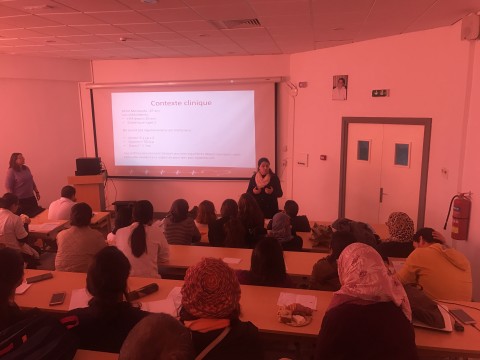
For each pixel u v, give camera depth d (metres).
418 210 5.12
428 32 4.74
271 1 3.43
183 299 1.39
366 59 5.58
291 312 2.31
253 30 4.75
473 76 4.03
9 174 6.03
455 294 2.60
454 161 4.35
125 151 7.79
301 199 7.09
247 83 7.16
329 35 5.13
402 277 2.71
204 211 4.58
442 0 3.41
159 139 7.65
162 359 1.09
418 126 5.03
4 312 1.77
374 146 5.69
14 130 7.12
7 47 5.93
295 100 6.94
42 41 5.43
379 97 5.48
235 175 7.54
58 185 7.71
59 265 3.17
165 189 7.84
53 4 3.46
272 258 2.65
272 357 2.98
